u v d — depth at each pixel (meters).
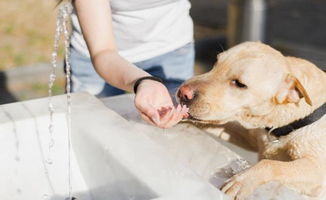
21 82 5.25
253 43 2.09
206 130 2.08
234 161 1.64
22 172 1.69
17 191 1.67
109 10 1.93
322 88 1.97
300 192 1.64
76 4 1.91
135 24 2.27
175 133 1.80
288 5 8.05
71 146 1.73
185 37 2.45
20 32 6.68
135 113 1.92
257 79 1.94
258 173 1.54
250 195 1.43
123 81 1.73
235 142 2.13
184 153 1.67
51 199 1.67
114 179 1.44
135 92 1.66
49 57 5.85
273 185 1.47
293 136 1.85
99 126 1.60
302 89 1.83
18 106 1.78
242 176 1.51
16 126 1.67
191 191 1.20
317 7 7.91
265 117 1.97
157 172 1.29
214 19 7.46
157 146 1.45
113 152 1.43
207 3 8.38
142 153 1.40
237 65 1.99
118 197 1.43
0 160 1.66
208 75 2.04
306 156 1.75
